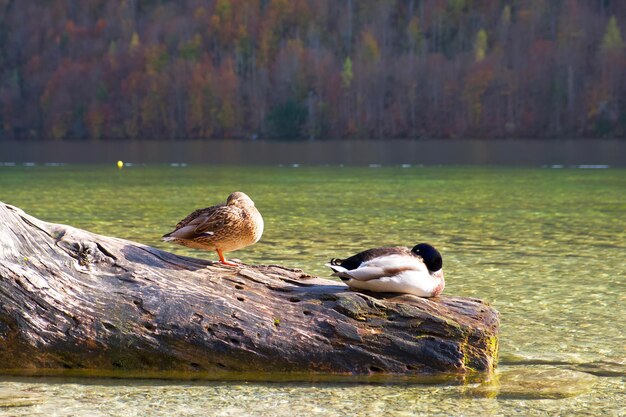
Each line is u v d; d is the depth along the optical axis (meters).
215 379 6.42
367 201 27.67
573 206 25.56
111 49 155.12
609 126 111.00
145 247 6.93
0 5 172.62
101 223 20.27
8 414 5.63
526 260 13.70
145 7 167.75
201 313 6.55
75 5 172.12
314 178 44.38
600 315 9.16
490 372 6.63
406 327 6.60
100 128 141.12
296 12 155.62
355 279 6.66
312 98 129.12
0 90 151.50
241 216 6.86
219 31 154.62
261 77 134.25
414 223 20.19
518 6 145.88
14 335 6.45
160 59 147.62
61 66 154.50
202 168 59.22
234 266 7.01
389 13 156.50
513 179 42.28
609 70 116.69
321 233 17.80
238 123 131.38
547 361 7.17
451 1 153.38
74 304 6.54
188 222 6.94
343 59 139.62
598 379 6.61
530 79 120.69
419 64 129.62
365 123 123.56
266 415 5.66
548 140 101.62
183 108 137.12
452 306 6.79
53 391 6.11
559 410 5.84
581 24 132.38
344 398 6.01
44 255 6.61
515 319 8.96
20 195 31.20
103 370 6.54
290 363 6.52
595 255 14.33
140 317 6.52
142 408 5.79
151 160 75.12
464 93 121.69
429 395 6.10
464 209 24.45
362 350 6.53
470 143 96.50
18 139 138.75
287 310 6.64
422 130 121.25
